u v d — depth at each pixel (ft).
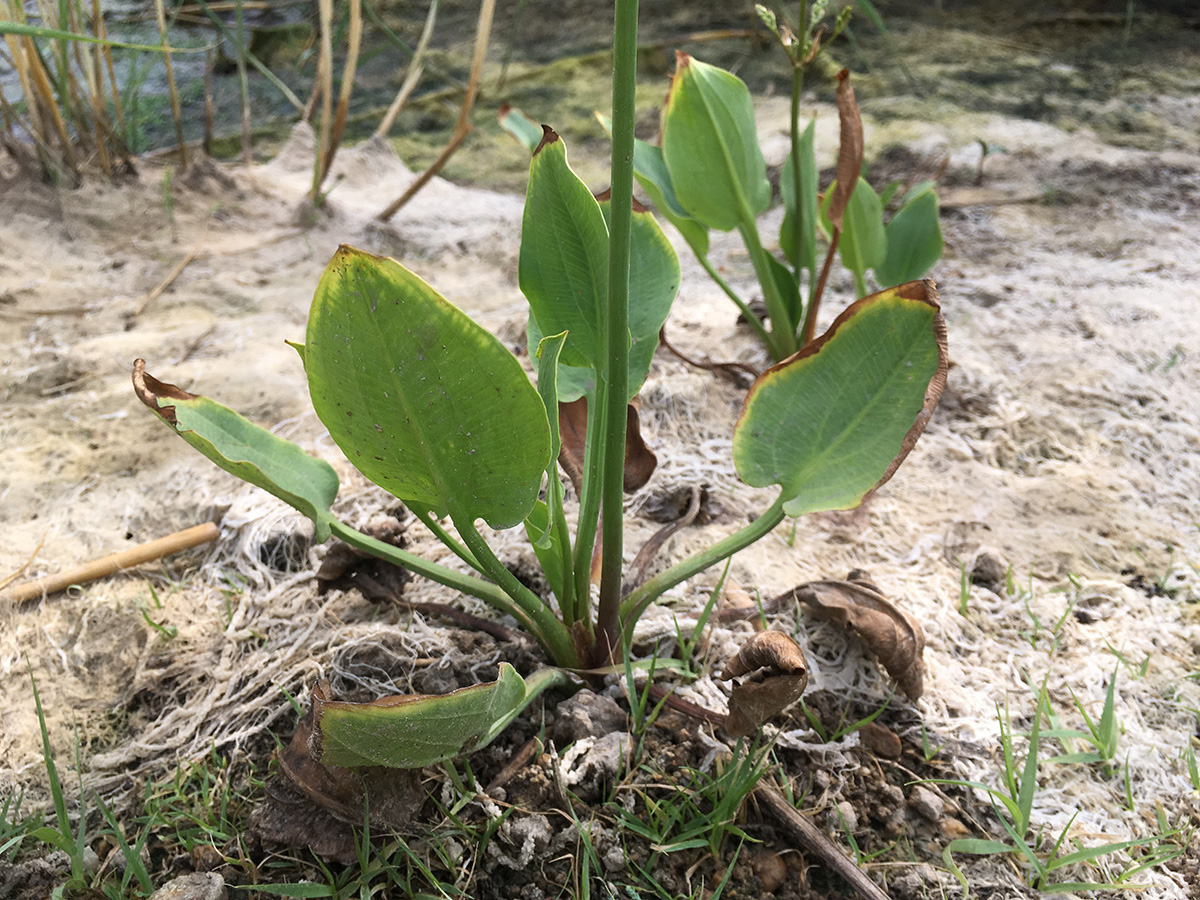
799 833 1.36
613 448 1.29
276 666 1.60
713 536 1.90
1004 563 1.86
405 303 1.00
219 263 2.99
